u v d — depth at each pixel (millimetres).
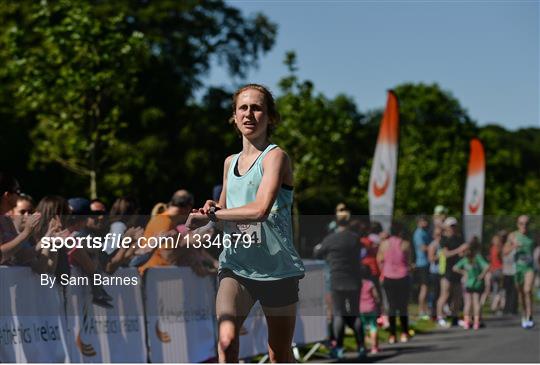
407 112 97750
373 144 92250
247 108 7746
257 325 15961
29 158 49375
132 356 12133
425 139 93812
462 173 88250
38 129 42250
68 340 11094
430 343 21094
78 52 27797
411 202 61125
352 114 98188
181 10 58375
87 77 27844
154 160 51969
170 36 58906
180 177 55219
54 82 28172
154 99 54875
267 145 7812
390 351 19578
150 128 54125
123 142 49875
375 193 25266
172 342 13023
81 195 48438
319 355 18781
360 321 18531
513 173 107250
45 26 28219
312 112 42469
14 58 28703
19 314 10469
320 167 42781
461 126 99125
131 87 29703
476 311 24969
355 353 19359
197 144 55531
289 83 42594
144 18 56500
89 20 27844
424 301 24562
